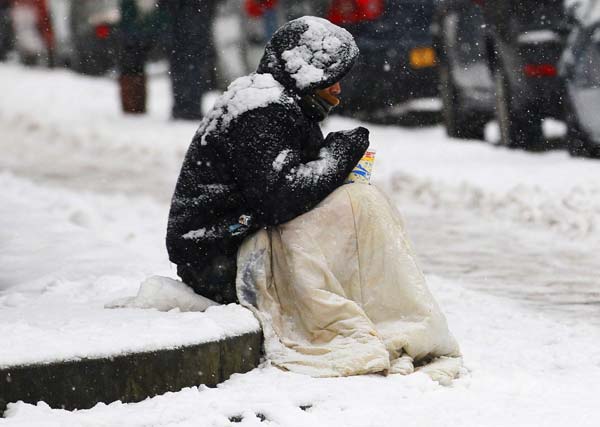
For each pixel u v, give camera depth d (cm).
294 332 1236
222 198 1261
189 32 4153
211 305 1277
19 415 979
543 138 3384
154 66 5944
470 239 2203
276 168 1225
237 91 1262
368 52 3831
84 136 3859
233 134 1240
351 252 1238
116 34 4556
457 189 2712
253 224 1256
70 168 3253
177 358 1093
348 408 1064
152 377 1076
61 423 963
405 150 3500
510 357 1311
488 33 3512
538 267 1923
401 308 1223
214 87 4834
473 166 3098
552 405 1098
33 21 6166
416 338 1205
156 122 4284
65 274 1641
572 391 1159
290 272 1234
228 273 1276
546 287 1770
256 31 4581
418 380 1155
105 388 1044
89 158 3456
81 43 5931
